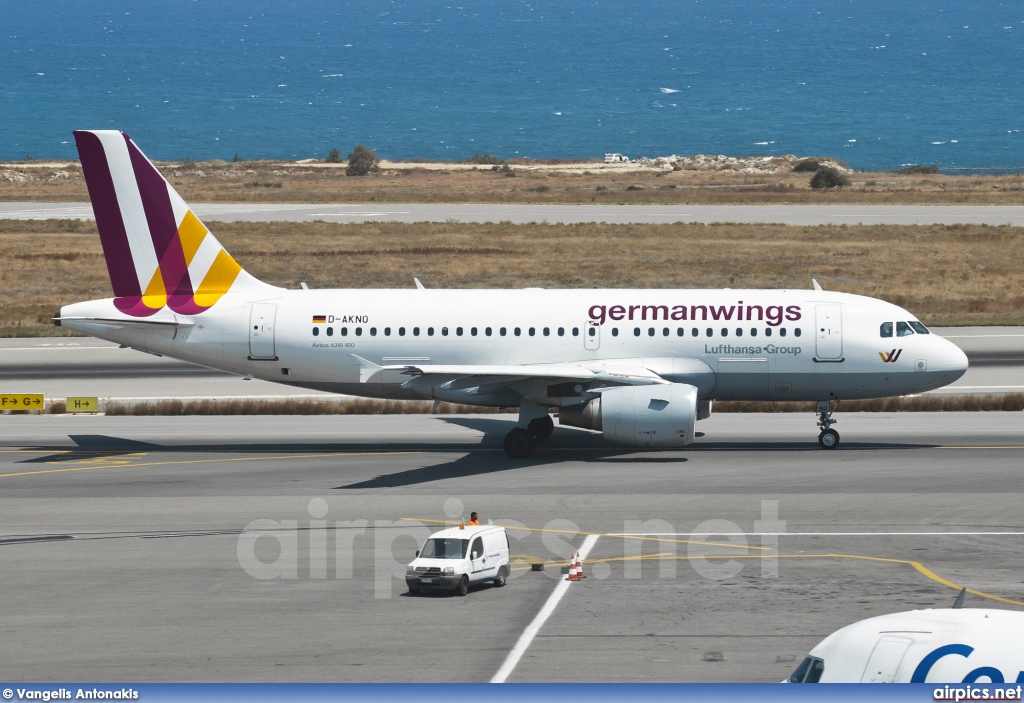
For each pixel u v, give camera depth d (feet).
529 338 524.93
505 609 298.15
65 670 255.09
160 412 638.94
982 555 347.77
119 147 525.75
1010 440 541.34
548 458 507.71
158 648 269.85
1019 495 425.69
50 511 412.57
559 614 293.84
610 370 507.30
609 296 533.55
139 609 299.99
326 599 307.78
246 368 537.24
